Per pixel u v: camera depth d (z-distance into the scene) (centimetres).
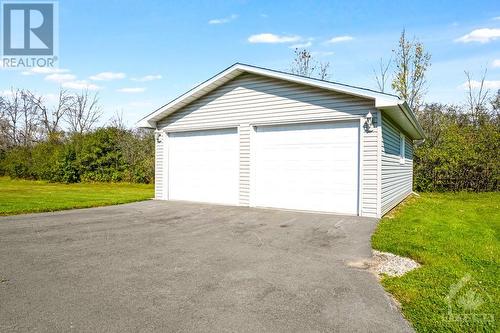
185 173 1180
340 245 570
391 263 474
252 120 1014
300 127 941
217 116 1087
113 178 2114
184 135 1181
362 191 841
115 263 465
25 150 2528
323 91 895
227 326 293
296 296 360
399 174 1175
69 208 978
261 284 393
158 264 462
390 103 777
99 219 806
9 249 530
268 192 995
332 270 444
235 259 490
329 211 893
